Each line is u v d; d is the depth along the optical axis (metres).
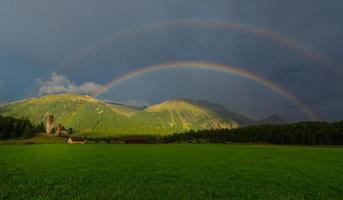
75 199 20.25
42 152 72.00
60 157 57.25
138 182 28.34
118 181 28.55
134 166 42.53
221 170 40.00
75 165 42.78
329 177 35.38
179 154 69.94
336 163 54.78
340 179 34.00
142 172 35.75
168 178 31.39
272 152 85.81
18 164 43.72
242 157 64.62
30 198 20.47
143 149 90.25
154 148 97.94
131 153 71.19
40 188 24.44
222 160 55.72
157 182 28.55
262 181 31.11
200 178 31.91
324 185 29.23
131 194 22.34
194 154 70.94
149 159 54.62
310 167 46.56
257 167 45.03
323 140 195.88
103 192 22.95
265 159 60.62
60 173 33.91
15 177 30.47
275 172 39.12
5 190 23.08
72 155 62.94
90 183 27.42
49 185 26.03
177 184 27.64
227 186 27.42
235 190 25.34
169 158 57.84
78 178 30.08
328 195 24.52
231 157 63.81
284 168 44.47
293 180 32.22
